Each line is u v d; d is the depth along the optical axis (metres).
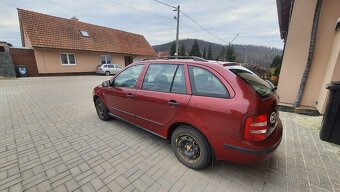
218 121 2.05
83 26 19.31
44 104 6.06
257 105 1.87
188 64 2.51
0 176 2.29
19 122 4.27
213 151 2.21
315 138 3.50
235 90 2.01
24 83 11.38
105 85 3.98
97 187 2.13
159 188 2.13
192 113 2.28
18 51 14.48
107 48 19.92
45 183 2.18
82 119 4.52
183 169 2.49
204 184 2.20
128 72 3.47
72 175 2.34
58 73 16.75
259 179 2.30
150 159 2.72
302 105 5.42
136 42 24.34
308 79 5.23
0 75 13.84
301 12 5.17
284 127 4.08
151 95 2.84
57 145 3.13
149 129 3.05
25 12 15.47
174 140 2.63
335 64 4.14
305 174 2.41
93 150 2.98
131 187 2.14
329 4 4.70
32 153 2.86
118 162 2.64
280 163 2.65
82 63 18.34
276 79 9.17
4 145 3.12
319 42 4.95
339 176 2.37
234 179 2.29
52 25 16.67
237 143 1.97
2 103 6.15
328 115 3.27
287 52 5.53
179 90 2.51
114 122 4.29
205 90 2.25
